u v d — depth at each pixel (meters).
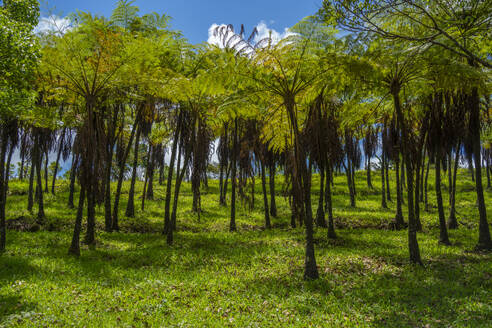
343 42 8.76
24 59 7.28
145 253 11.26
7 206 18.36
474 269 9.38
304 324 6.01
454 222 17.02
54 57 10.06
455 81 9.27
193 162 14.06
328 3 8.00
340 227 17.47
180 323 5.89
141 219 17.98
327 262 10.34
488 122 13.09
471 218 18.89
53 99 13.39
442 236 13.35
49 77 10.97
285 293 7.72
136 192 27.89
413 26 9.27
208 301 7.11
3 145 10.91
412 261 10.06
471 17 7.84
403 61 9.17
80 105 13.34
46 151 16.94
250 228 17.72
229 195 29.12
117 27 12.63
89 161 11.26
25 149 16.80
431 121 12.02
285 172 10.35
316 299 7.25
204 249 12.34
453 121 11.48
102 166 12.28
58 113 13.30
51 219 15.50
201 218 19.48
